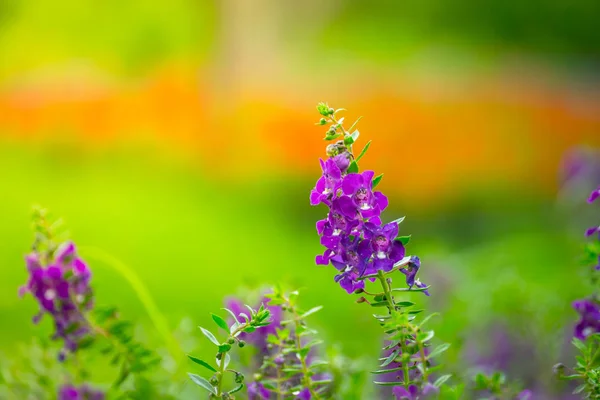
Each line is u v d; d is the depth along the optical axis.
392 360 2.13
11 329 5.93
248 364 2.68
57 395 2.81
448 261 5.22
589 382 2.29
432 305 4.58
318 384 2.38
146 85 16.28
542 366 3.77
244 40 16.72
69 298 2.52
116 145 15.34
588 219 7.15
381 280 2.07
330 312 5.61
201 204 12.23
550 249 7.75
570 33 22.39
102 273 8.50
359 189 1.98
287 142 14.14
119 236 10.19
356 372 2.76
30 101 15.62
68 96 15.88
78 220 10.94
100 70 17.44
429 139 14.34
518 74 20.72
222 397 2.11
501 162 14.66
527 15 22.36
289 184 13.70
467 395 2.89
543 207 13.77
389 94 15.24
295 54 18.30
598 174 6.95
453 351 3.27
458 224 13.59
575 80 20.30
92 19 16.95
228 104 15.85
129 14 16.67
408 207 14.01
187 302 7.48
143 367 2.58
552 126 15.24
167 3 16.38
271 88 16.14
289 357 2.46
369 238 1.97
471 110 14.95
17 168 13.81
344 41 20.78
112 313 2.56
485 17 22.50
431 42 21.95
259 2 16.88
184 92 15.73
